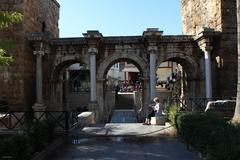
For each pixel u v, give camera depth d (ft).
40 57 93.61
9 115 66.28
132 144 52.49
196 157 42.55
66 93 122.72
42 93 95.30
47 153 46.55
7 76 90.27
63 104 119.96
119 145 51.93
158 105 75.56
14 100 89.97
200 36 90.94
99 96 98.89
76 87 163.63
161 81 184.34
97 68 99.40
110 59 99.25
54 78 100.78
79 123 74.64
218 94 92.02
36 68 95.04
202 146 36.32
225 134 30.58
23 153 39.11
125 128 69.31
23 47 90.43
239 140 27.35
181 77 114.21
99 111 98.37
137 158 43.14
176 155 44.27
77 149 49.34
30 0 95.61
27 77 92.94
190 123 43.98
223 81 89.66
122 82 234.79
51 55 99.86
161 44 98.07
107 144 52.90
